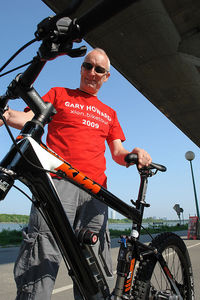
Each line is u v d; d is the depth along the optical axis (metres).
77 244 1.30
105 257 1.83
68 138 1.83
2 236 10.08
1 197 1.00
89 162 1.82
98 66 1.96
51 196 1.23
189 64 14.57
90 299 1.34
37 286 1.47
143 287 1.68
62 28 0.81
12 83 1.06
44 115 1.18
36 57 0.93
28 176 1.13
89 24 0.78
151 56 13.85
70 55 0.88
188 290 2.06
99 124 1.96
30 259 1.50
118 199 1.58
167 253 1.94
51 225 1.27
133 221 1.74
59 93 1.91
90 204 1.82
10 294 3.11
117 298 1.51
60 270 4.62
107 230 1.89
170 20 12.28
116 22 11.70
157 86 16.39
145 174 1.83
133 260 1.66
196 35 12.89
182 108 18.64
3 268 4.64
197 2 11.47
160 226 25.20
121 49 13.37
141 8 11.09
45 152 1.20
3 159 1.08
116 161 2.09
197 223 14.27
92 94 2.02
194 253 6.91
